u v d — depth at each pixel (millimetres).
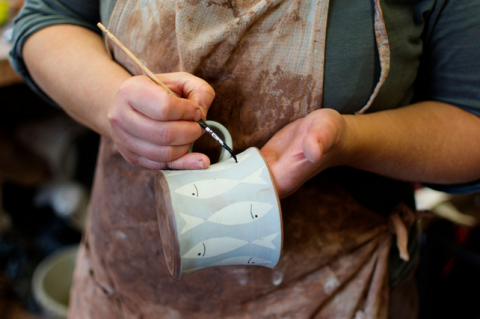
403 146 544
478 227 1222
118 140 474
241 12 492
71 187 1716
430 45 581
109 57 611
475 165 604
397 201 668
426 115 579
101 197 678
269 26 489
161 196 465
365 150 512
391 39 516
